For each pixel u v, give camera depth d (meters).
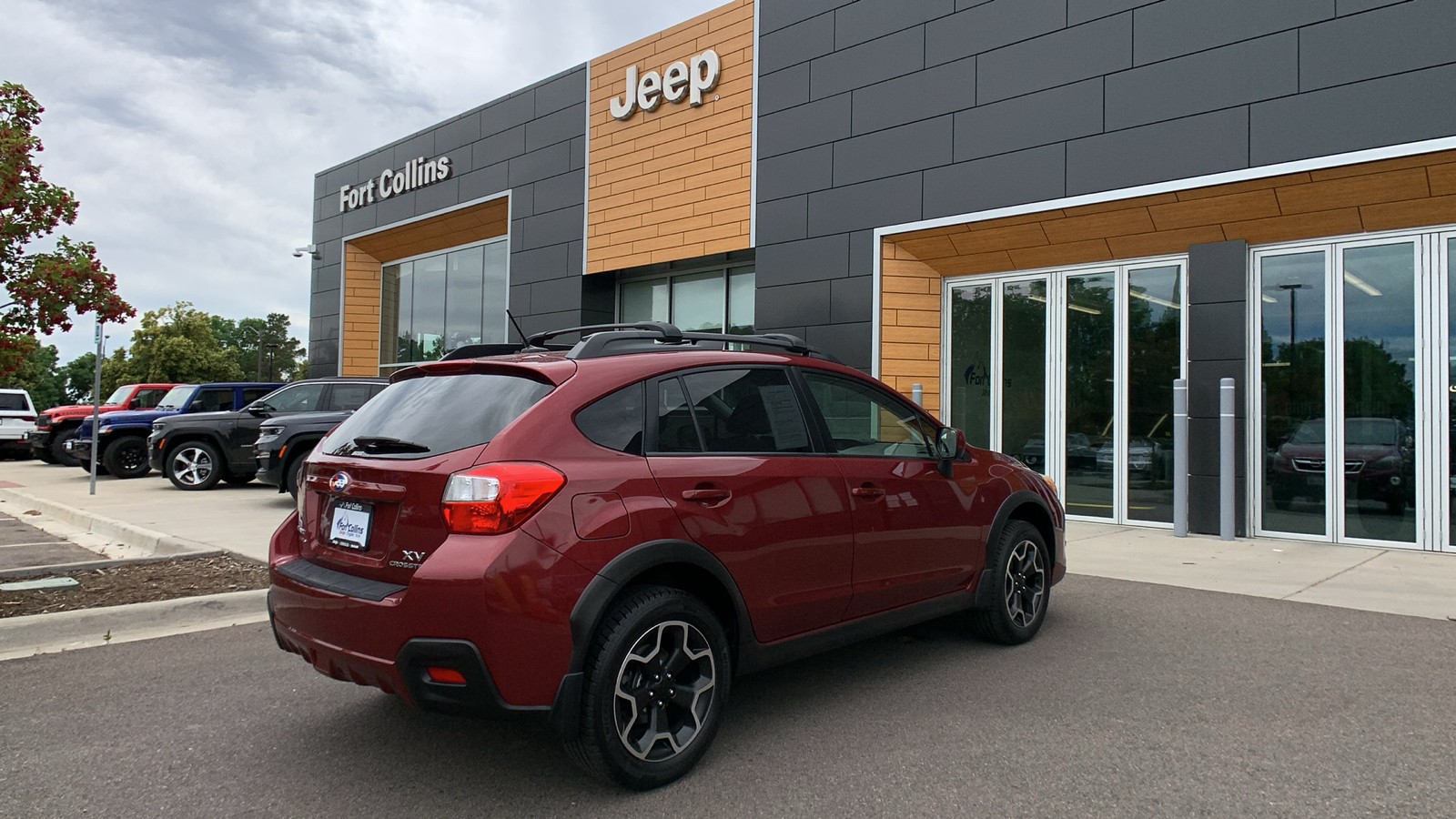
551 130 15.02
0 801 3.01
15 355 5.77
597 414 3.21
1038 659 4.62
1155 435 9.56
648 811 2.93
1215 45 8.44
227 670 4.51
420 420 3.31
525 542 2.84
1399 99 7.48
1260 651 4.73
